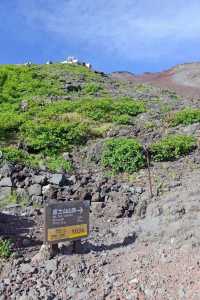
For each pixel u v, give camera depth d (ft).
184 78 148.66
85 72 100.42
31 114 61.52
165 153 46.14
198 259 25.58
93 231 31.68
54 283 24.03
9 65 95.09
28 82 80.79
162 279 24.04
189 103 76.69
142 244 29.01
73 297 22.94
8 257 26.53
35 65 102.22
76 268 25.44
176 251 27.17
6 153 44.34
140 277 24.49
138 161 44.55
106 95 78.23
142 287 23.52
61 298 22.81
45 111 62.28
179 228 29.89
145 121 60.13
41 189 37.96
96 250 28.27
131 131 54.24
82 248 28.22
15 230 31.07
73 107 64.69
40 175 39.93
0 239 28.27
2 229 30.86
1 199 37.19
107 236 30.89
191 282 23.30
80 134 52.85
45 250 26.61
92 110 63.10
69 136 52.37
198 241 27.76
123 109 64.39
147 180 41.57
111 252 27.96
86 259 26.71
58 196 37.47
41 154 48.47
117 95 79.46
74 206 27.20
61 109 63.57
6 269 25.13
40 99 69.77
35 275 24.61
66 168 44.27
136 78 155.74
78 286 23.85
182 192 36.17
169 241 28.73
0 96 70.49
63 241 26.78
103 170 44.57
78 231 27.32
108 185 39.11
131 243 29.45
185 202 33.63
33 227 32.01
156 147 46.60
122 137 52.80
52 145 49.90
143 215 33.94
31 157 46.70
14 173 39.52
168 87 136.15
